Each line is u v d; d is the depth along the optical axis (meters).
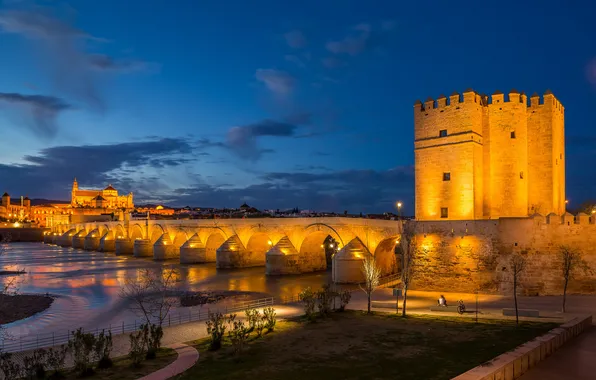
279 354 26.05
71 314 49.78
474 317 34.25
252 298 57.03
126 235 143.25
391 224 61.72
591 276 40.50
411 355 25.02
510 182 51.25
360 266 64.06
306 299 38.53
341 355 25.48
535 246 42.47
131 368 24.34
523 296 42.16
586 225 40.84
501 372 20.50
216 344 28.06
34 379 23.38
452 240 46.41
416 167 54.16
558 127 54.25
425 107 53.81
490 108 52.44
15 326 44.75
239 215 178.62
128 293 61.78
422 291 47.44
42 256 132.00
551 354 25.53
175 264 104.00
